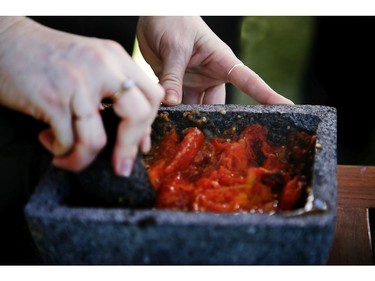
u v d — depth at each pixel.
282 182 0.42
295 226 0.33
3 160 0.49
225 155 0.46
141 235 0.34
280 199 0.41
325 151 0.41
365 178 0.54
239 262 0.35
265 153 0.47
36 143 0.50
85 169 0.38
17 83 0.38
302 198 0.39
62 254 0.36
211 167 0.46
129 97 0.36
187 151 0.46
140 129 0.37
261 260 0.35
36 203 0.36
